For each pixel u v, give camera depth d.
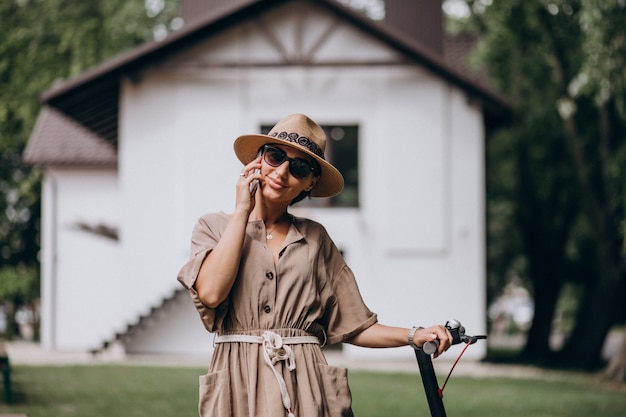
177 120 20.58
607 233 22.22
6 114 24.81
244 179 3.42
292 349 3.44
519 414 11.66
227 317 3.46
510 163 25.05
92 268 22.64
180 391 12.93
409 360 20.08
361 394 13.16
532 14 21.27
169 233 20.56
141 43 26.08
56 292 22.62
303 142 3.53
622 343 17.48
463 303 20.39
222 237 3.37
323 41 20.39
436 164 20.44
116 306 22.64
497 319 48.41
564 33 20.77
